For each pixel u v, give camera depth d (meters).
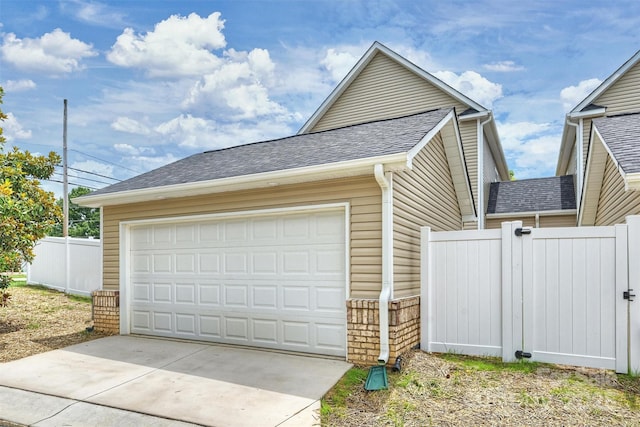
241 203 7.07
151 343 7.46
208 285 7.50
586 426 4.04
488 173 15.66
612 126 7.62
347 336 6.02
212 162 9.06
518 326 5.80
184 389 5.16
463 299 6.24
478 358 5.96
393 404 4.62
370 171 5.85
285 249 6.76
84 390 5.22
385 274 5.79
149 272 8.20
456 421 4.22
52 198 9.47
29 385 5.43
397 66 14.80
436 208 8.45
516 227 5.90
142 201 8.03
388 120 9.16
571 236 5.58
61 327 8.84
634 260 5.22
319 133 9.80
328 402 4.71
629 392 4.67
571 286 5.55
